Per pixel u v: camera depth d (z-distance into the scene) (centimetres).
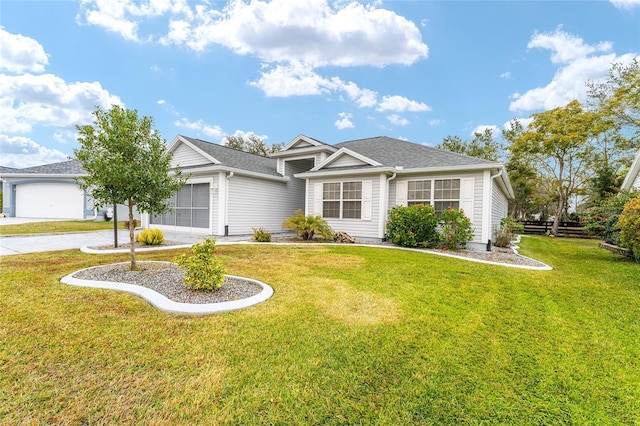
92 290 443
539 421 211
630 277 638
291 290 482
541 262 833
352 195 1259
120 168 505
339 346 303
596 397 238
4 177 2095
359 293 477
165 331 322
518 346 316
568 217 2505
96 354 273
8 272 540
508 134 2778
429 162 1177
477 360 287
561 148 2119
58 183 2084
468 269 669
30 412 202
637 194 968
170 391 228
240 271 602
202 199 1367
